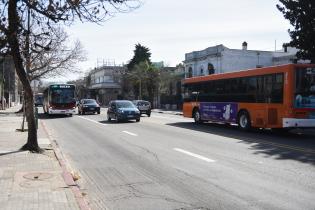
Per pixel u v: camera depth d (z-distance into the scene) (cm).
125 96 9012
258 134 2144
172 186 941
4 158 1270
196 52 5709
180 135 2075
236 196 844
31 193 831
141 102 4119
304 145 1659
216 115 2620
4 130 2272
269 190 892
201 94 2827
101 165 1230
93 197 855
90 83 12419
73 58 4697
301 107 1964
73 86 4241
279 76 2023
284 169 1129
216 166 1186
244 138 1927
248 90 2270
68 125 2906
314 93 1989
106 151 1530
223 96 2534
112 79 10856
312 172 1084
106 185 962
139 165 1220
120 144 1733
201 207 767
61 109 4172
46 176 999
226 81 2503
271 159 1302
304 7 2536
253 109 2220
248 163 1230
